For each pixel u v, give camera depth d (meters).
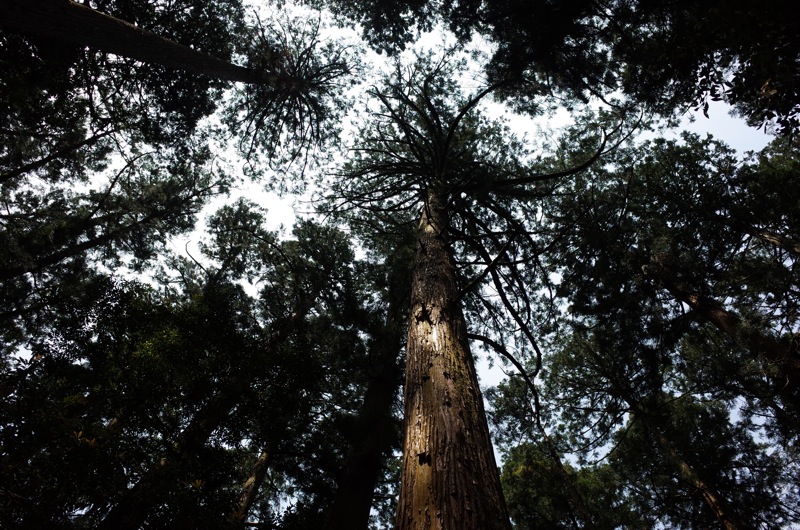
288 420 5.56
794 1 2.87
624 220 10.26
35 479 3.49
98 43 5.84
